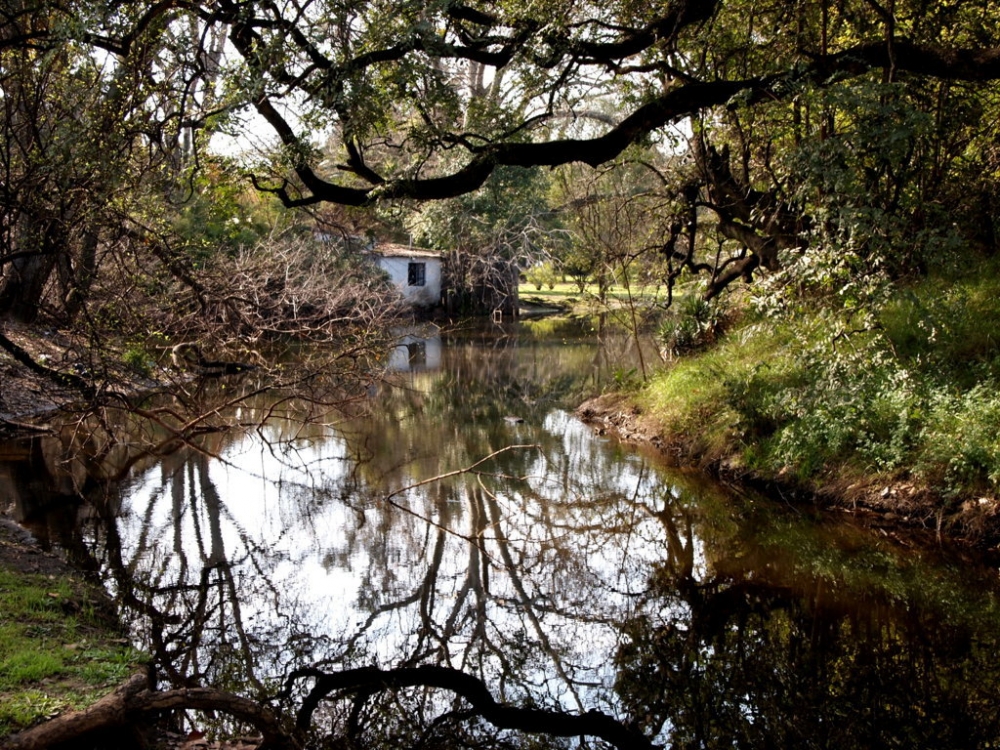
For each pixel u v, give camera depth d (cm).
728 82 967
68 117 946
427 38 830
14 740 424
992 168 1290
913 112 906
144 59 854
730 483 1136
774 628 731
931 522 879
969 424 887
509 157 955
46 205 927
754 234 1365
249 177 966
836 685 632
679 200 1496
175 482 1214
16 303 1432
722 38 1220
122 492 1149
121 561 884
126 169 929
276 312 1670
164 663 647
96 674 520
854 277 922
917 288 1090
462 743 570
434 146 953
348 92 811
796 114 1162
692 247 1605
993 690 607
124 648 591
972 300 1052
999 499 832
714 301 1493
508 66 965
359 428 1602
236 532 1003
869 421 982
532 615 791
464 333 3450
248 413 1653
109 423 1463
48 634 583
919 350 1012
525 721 604
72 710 458
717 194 1402
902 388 966
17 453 1305
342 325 1844
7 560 734
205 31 816
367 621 772
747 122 1281
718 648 706
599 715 613
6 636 560
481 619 784
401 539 992
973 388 926
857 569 834
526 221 2877
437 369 2461
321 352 1650
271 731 509
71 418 1404
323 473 1273
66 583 707
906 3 1148
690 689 645
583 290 2472
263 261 1662
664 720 604
